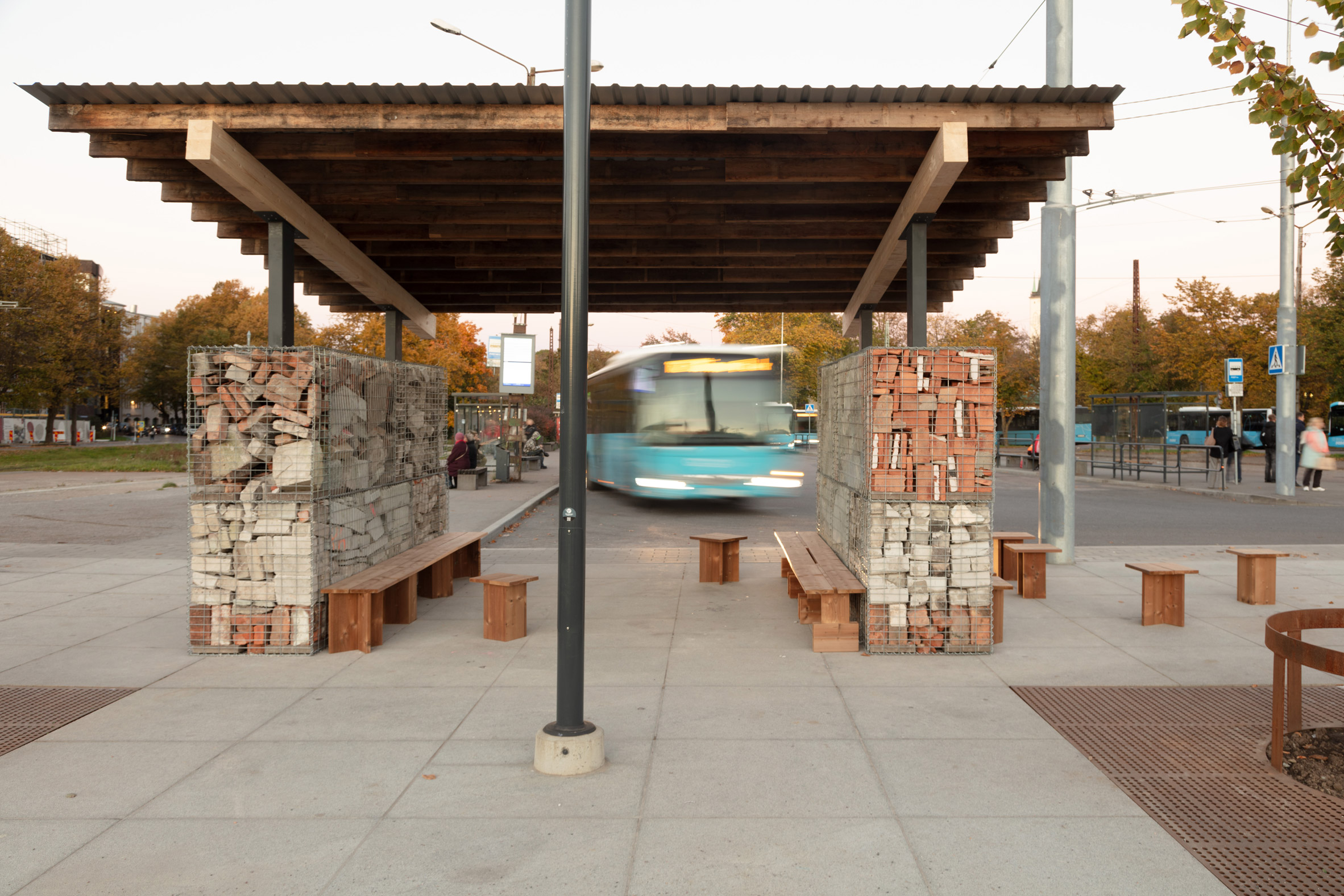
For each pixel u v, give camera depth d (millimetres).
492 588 6703
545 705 5078
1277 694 4066
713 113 6363
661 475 16734
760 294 12039
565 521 4047
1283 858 3213
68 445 65250
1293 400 18219
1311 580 9008
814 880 3066
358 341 44938
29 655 6246
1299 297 39594
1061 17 10117
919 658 6121
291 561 6250
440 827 3486
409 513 8281
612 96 6219
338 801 3738
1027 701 5137
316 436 6254
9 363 49250
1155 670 5801
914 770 4070
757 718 4820
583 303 3969
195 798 3781
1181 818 3566
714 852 3273
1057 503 10141
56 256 66312
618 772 4047
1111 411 25359
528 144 6859
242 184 6672
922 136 6891
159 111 6281
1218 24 4887
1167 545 12133
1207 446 23422
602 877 3088
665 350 16859
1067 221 10078
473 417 25172
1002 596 6523
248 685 5504
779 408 16797
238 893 2996
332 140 6824
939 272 10555
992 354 6191
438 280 10867
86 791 3861
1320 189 5035
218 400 6273
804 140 6941
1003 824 3502
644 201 7949
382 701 5148
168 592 8617
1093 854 3254
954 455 6211
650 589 8797
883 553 6227
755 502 19375
